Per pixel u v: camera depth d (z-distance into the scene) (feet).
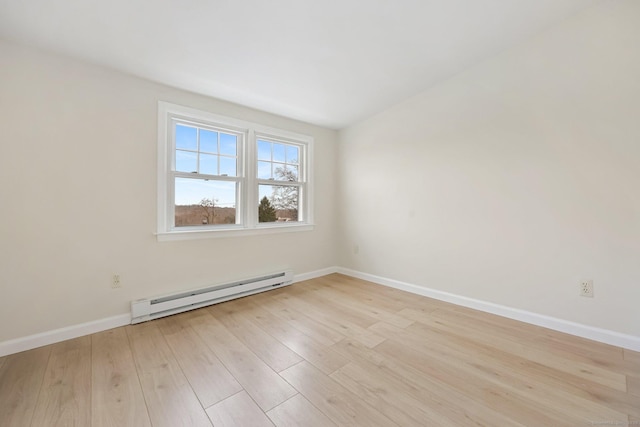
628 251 6.21
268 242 10.69
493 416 4.28
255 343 6.54
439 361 5.80
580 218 6.79
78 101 6.83
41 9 5.33
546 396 4.71
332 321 7.79
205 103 9.04
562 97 6.98
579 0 6.33
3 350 5.95
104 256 7.20
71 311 6.77
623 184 6.23
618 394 4.74
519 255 7.77
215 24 6.15
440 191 9.48
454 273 9.17
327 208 12.99
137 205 7.68
